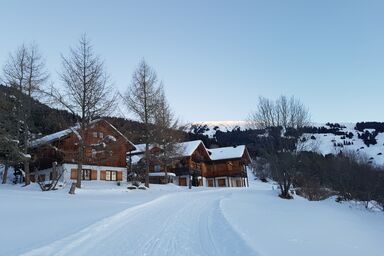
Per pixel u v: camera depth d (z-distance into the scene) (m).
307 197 43.44
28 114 38.41
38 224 12.99
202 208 19.81
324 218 19.14
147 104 43.25
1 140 36.91
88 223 13.07
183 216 16.22
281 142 38.03
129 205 20.64
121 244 10.01
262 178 88.06
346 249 10.84
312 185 44.53
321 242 11.62
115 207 19.20
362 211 27.98
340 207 29.36
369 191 40.12
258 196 34.16
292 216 18.62
